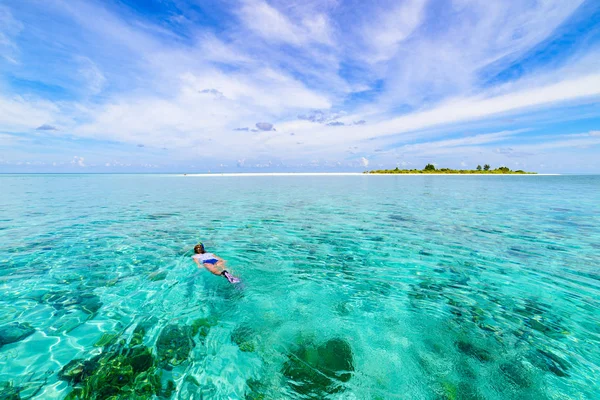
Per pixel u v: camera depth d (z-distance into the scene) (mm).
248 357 3816
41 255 7844
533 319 4816
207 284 6082
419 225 12117
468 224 12305
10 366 3549
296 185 38125
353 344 4113
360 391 3252
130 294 5594
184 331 4387
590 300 5480
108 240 9430
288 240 9633
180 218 13367
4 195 23688
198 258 7246
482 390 3277
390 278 6531
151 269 6891
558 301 5441
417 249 8727
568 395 3201
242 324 4602
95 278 6340
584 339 4242
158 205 17844
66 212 14898
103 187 33469
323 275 6668
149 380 3400
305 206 17703
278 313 4957
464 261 7660
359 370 3584
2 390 3170
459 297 5609
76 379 3369
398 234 10539
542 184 43750
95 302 5250
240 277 6473
